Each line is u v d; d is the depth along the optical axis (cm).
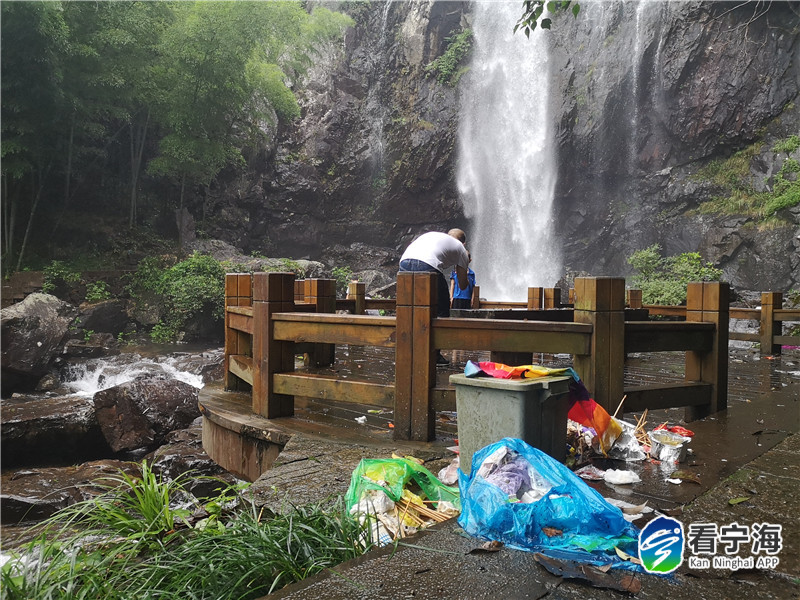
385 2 2791
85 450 887
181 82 1997
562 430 308
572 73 2525
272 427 410
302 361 751
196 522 282
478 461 260
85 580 213
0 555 411
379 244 2769
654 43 2336
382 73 2786
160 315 1806
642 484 296
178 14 2055
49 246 1975
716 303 462
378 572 200
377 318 388
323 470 320
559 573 197
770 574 201
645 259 2042
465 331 370
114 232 2092
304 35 2362
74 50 1738
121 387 873
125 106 2069
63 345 1277
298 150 2689
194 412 889
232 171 2495
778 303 926
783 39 2147
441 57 2702
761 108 2192
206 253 2155
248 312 482
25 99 1738
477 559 209
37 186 2003
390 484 263
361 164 2706
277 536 228
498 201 2702
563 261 2614
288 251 2677
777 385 626
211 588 202
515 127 2677
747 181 2214
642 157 2466
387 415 454
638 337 421
